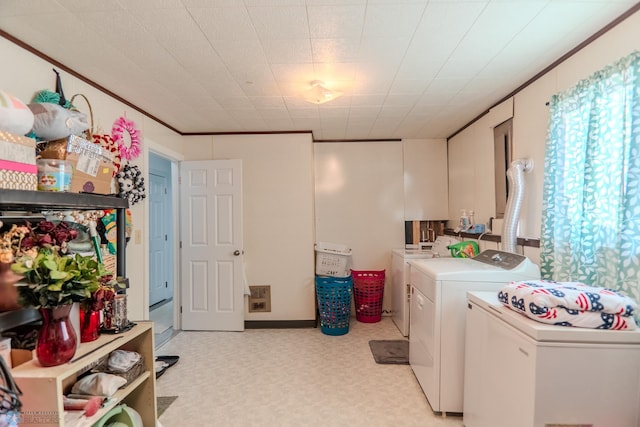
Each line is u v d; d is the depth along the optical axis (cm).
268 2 144
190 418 204
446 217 418
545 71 216
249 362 282
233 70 213
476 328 177
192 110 291
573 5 149
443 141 420
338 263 377
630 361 126
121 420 151
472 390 181
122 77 219
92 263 128
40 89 182
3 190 104
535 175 229
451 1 145
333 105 287
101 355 131
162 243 500
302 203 372
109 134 240
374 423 197
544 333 126
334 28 166
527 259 206
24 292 109
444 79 232
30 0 139
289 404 218
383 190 421
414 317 253
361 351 303
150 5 145
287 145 372
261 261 372
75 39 171
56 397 110
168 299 508
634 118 144
